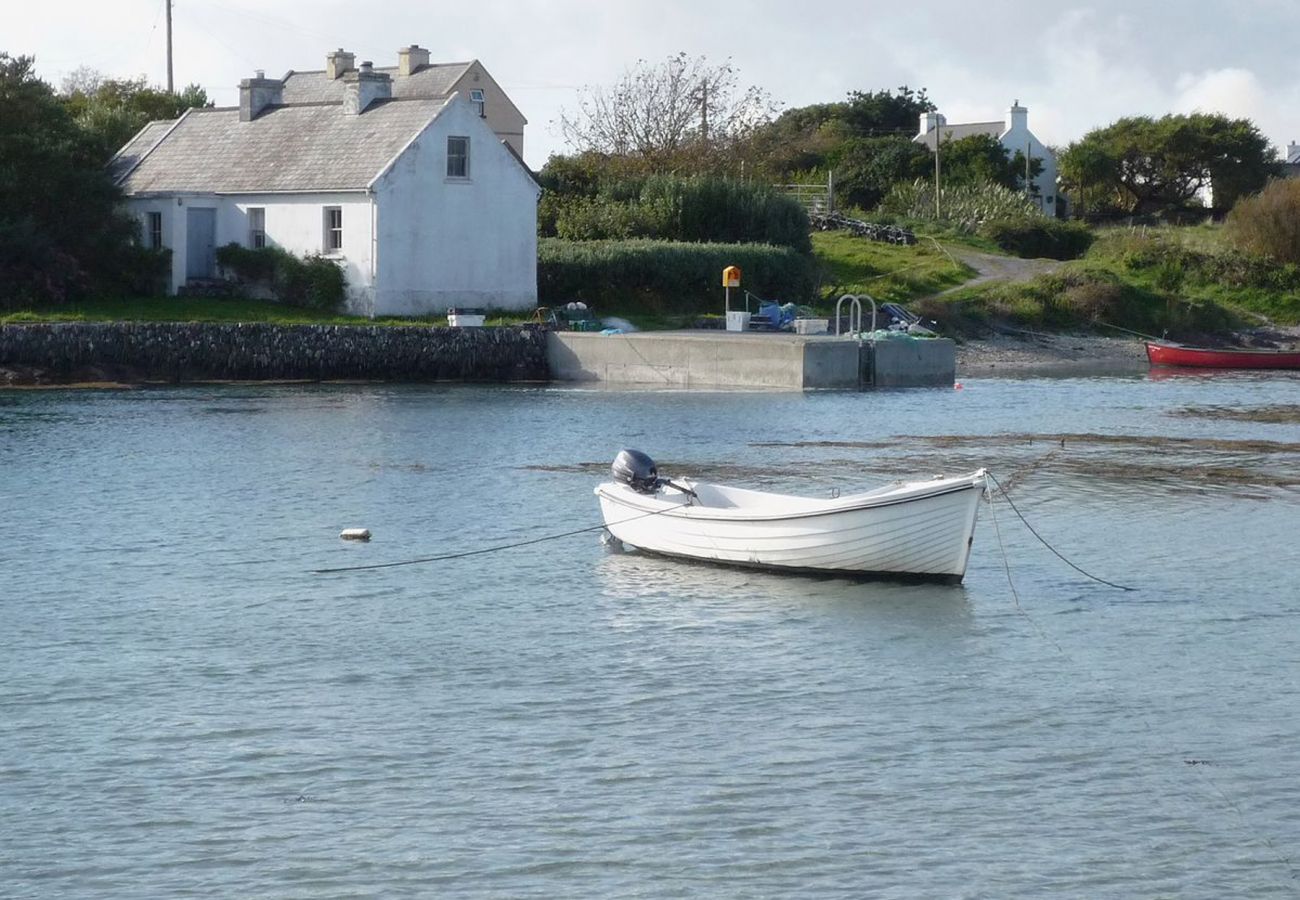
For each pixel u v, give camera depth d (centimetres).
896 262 7844
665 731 1658
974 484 2252
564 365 5622
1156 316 7469
